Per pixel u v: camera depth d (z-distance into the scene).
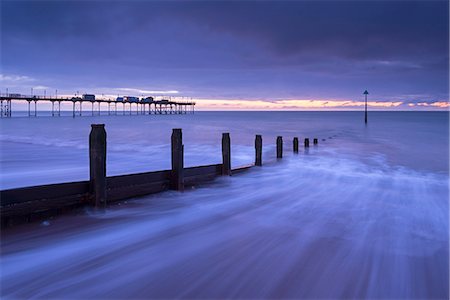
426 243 5.03
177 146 7.72
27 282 3.79
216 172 9.45
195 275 3.96
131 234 5.27
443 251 4.74
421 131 38.00
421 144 23.08
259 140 12.19
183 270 4.09
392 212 6.65
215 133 33.28
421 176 11.14
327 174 11.07
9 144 21.95
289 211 6.66
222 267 4.17
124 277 3.90
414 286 3.77
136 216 6.11
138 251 4.64
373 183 9.69
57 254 4.49
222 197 7.72
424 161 15.00
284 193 8.21
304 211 6.68
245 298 3.49
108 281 3.81
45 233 5.12
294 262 4.32
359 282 3.83
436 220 6.17
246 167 11.18
